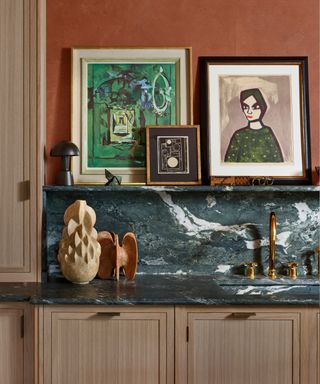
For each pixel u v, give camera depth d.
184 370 2.29
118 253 2.73
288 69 2.97
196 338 2.29
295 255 2.95
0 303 2.37
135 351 2.29
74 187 2.73
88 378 2.30
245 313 2.28
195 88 2.98
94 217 2.67
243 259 2.95
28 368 2.36
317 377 2.28
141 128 2.96
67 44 2.96
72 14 2.96
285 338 2.29
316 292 2.82
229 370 2.29
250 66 2.97
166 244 2.94
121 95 2.96
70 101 2.95
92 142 2.94
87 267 2.62
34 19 2.71
